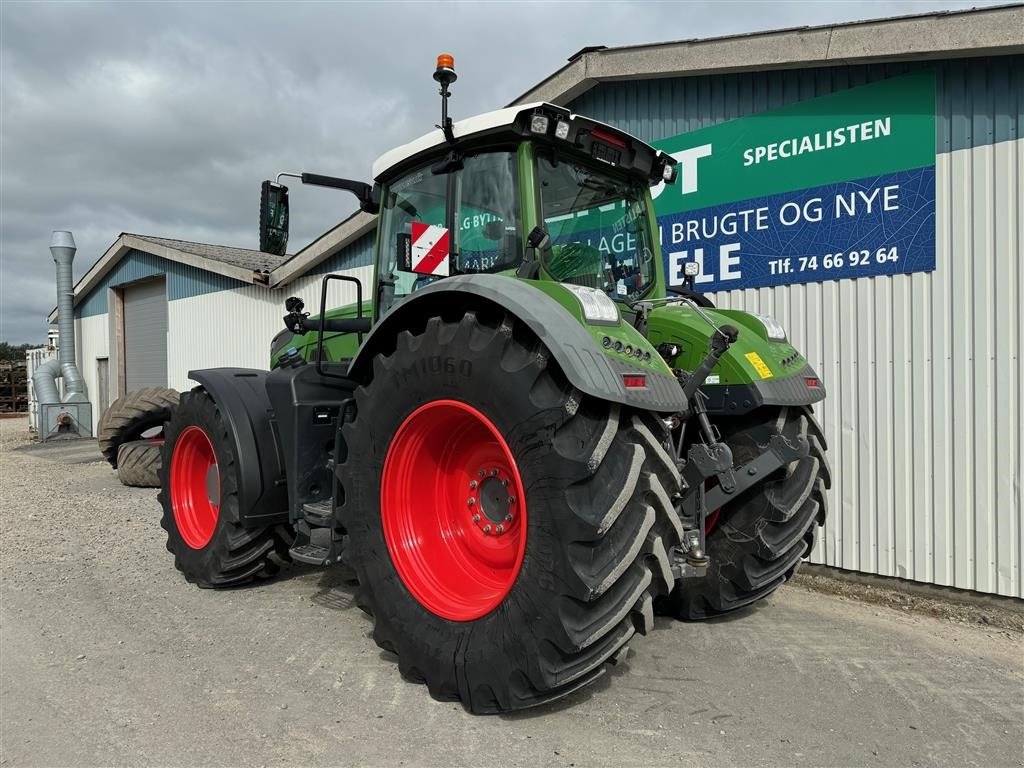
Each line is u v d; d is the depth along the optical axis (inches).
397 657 125.2
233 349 448.8
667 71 207.8
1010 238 158.4
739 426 138.9
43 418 594.2
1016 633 147.6
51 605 155.3
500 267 122.6
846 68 182.4
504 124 117.9
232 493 158.6
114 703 108.3
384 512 116.7
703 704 109.2
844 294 184.7
